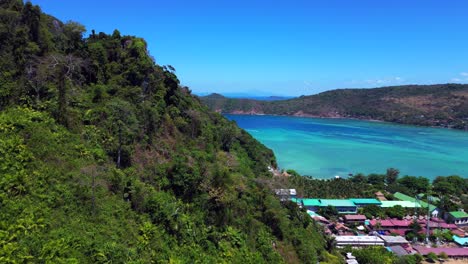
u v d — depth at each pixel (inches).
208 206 1557.6
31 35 1784.0
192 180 1581.0
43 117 1409.9
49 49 1856.5
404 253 2449.6
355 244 2546.8
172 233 1277.1
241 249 1453.0
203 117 2874.0
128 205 1263.5
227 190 1644.9
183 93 2947.8
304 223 2186.3
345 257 2256.4
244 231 1598.2
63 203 1092.5
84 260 935.7
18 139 1213.7
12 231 904.3
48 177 1153.4
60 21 2186.3
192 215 1462.8
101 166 1378.0
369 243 2559.1
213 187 1614.2
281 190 2249.0
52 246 904.3
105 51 2155.5
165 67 2466.8
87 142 1466.5
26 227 932.0
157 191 1487.5
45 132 1341.0
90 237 1026.1
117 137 1590.8
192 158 1918.1
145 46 2459.4
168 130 2117.4
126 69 2160.4
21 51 1615.4
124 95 1929.1
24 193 1050.7
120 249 1023.6
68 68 1807.3
